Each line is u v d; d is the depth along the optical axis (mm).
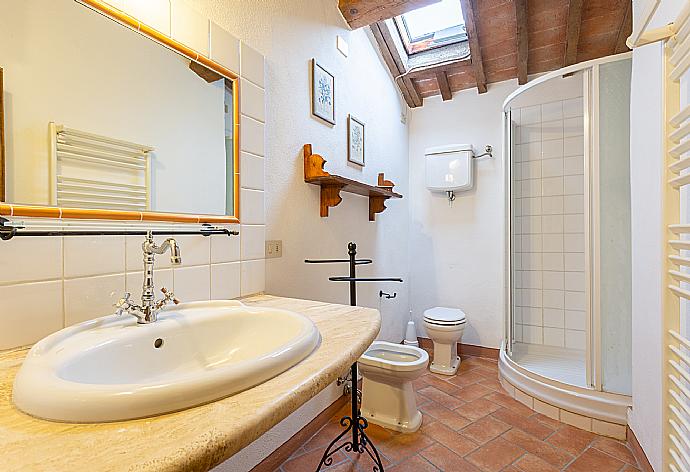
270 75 1721
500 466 1594
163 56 1188
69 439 440
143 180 1129
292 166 1872
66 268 925
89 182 991
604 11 2361
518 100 2598
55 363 619
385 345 2205
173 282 1191
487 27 2656
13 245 830
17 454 410
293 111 1886
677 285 1127
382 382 1963
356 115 2561
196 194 1297
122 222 1061
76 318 942
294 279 1881
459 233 3262
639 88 1625
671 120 1099
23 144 865
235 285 1436
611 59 1982
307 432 1806
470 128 3219
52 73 918
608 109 1997
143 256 995
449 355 2748
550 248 2875
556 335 2848
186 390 511
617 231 1934
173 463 397
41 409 487
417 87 3348
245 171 1496
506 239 2729
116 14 1053
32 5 883
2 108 833
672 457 1123
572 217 2789
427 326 2777
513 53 2818
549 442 1783
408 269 3451
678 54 1032
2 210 816
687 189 1218
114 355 765
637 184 1654
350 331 928
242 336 1033
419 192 3455
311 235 2033
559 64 2836
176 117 1232
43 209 887
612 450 1719
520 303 2988
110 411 475
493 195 3111
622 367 1886
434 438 1814
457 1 2703
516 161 3006
